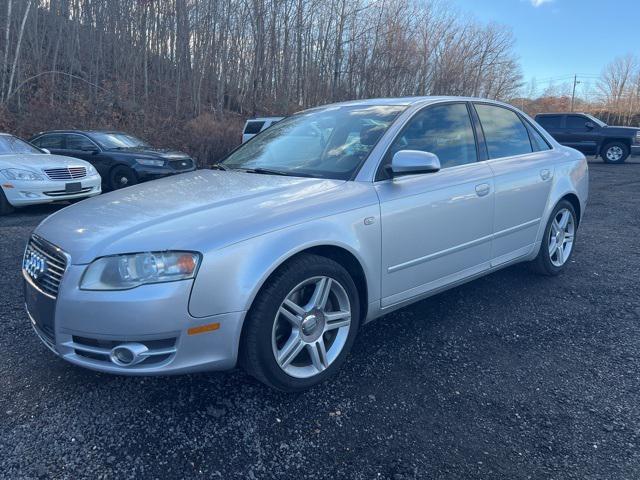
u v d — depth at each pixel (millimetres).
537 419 2371
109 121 16969
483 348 3102
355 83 25547
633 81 56656
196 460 2061
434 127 3412
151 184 3156
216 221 2354
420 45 28281
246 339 2367
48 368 2758
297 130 3711
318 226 2541
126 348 2174
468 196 3350
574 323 3482
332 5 23969
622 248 5547
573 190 4398
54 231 2537
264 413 2396
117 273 2178
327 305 2727
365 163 2977
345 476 1984
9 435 2184
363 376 2756
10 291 3932
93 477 1950
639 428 2299
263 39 22656
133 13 20156
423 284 3164
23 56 18062
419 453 2123
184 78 21109
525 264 4723
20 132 14625
